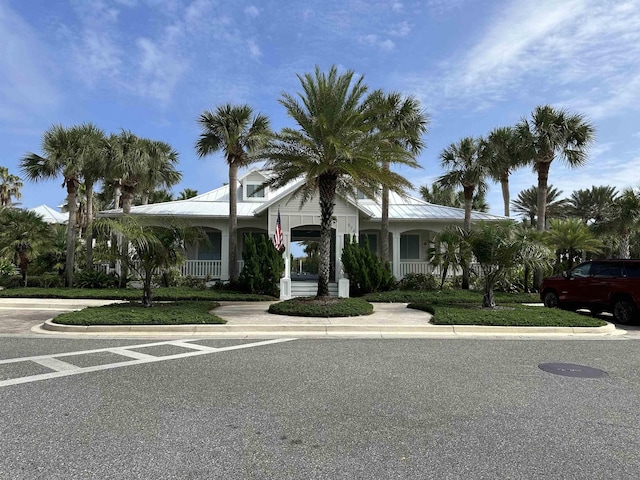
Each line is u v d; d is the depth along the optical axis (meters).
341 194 18.00
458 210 26.00
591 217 38.00
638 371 7.00
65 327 10.77
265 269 19.47
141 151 21.25
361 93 14.73
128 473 3.45
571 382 6.28
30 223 22.06
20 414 4.80
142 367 7.07
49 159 20.14
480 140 21.77
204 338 10.15
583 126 19.64
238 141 20.88
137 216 13.81
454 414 4.88
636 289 12.35
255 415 4.80
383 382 6.20
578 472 3.51
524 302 17.84
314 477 3.40
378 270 20.02
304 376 6.53
